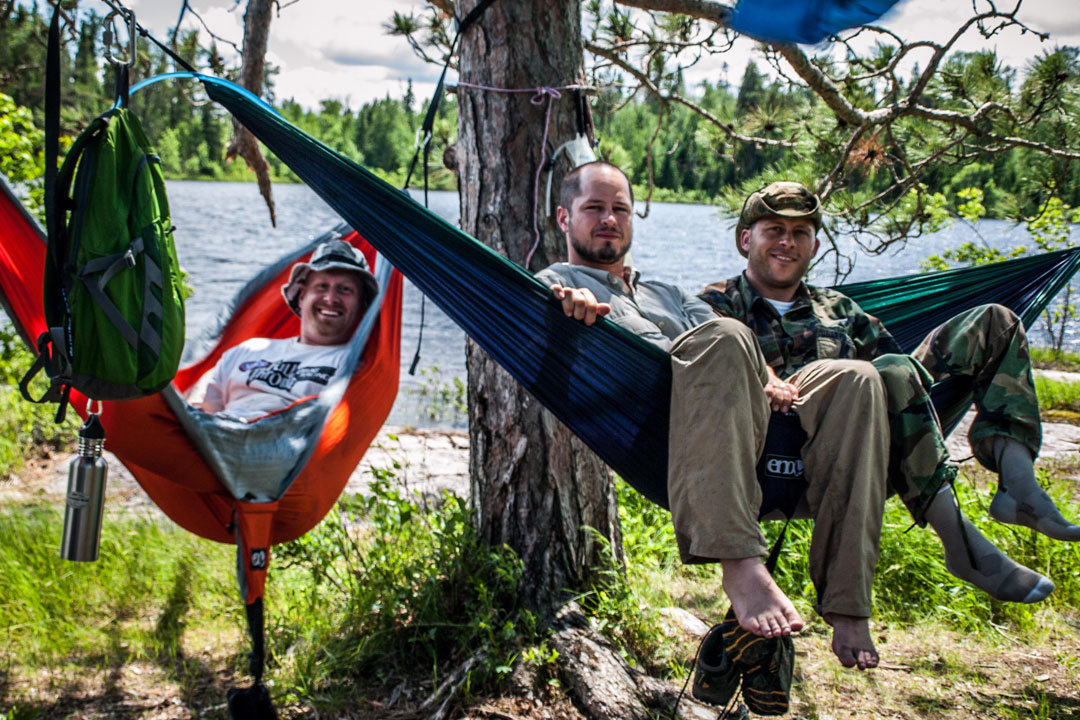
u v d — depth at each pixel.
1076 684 4.20
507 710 3.79
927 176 8.09
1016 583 2.50
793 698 4.09
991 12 5.25
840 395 2.57
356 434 4.28
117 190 2.82
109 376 2.79
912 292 4.01
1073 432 9.46
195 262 27.02
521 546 4.38
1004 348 2.93
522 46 4.25
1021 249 12.48
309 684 4.14
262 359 4.79
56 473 8.12
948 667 4.41
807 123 6.42
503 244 4.32
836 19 1.15
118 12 2.90
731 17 1.20
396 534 4.85
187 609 5.10
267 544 3.84
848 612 2.48
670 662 4.20
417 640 4.29
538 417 4.34
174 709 4.09
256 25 5.86
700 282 25.38
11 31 8.50
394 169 86.12
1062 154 6.02
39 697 4.16
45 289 2.76
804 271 3.39
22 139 7.39
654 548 5.21
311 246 5.21
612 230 3.43
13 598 5.00
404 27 6.38
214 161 95.56
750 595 2.38
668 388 2.75
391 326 4.61
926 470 2.60
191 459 3.67
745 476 2.48
